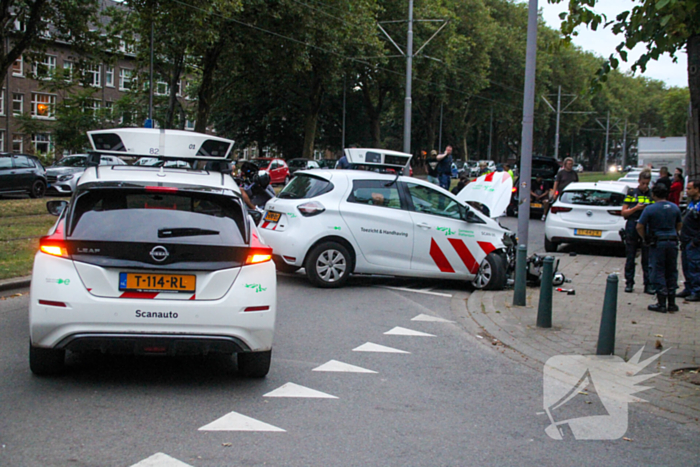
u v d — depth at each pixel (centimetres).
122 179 549
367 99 5206
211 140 678
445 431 470
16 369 555
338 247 1004
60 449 402
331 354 667
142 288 495
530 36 1182
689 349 721
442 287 1107
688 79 753
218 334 502
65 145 4231
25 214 1909
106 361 595
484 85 6062
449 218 1058
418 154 7225
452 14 5078
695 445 466
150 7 2833
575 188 1605
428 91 5409
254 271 518
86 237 500
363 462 405
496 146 8400
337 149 6091
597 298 1016
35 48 2756
